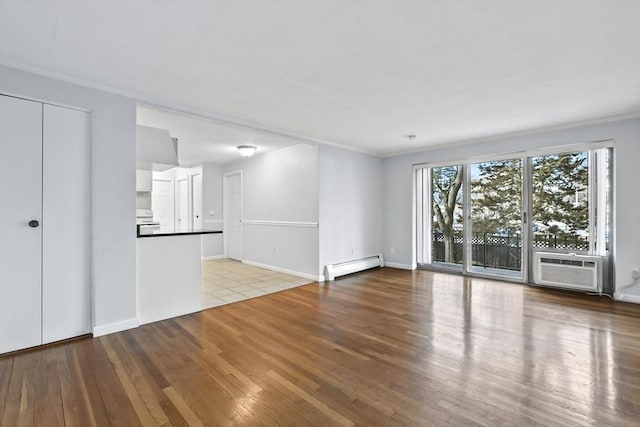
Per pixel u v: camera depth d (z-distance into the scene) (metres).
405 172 5.73
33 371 2.08
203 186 6.92
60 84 2.49
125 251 2.82
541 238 4.36
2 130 2.30
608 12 1.69
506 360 2.21
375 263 5.78
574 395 1.78
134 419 1.61
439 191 5.45
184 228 7.43
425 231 5.63
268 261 5.79
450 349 2.40
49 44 2.04
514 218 4.60
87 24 1.82
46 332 2.49
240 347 2.46
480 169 4.93
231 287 4.41
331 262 5.01
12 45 2.05
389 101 3.11
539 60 2.26
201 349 2.43
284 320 3.08
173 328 2.88
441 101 3.11
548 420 1.57
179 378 2.00
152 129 3.61
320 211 4.84
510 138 4.50
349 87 2.76
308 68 2.39
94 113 2.65
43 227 2.48
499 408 1.68
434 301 3.68
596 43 2.02
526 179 4.44
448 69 2.41
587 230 3.99
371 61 2.28
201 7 1.66
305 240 5.02
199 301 3.39
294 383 1.94
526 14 1.72
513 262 4.64
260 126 4.00
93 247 2.66
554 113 3.48
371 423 1.57
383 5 1.64
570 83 2.66
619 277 3.65
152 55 2.19
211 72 2.46
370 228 5.77
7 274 2.33
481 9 1.67
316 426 1.55
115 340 2.59
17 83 2.30
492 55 2.19
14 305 2.36
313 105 3.23
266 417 1.62
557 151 4.12
